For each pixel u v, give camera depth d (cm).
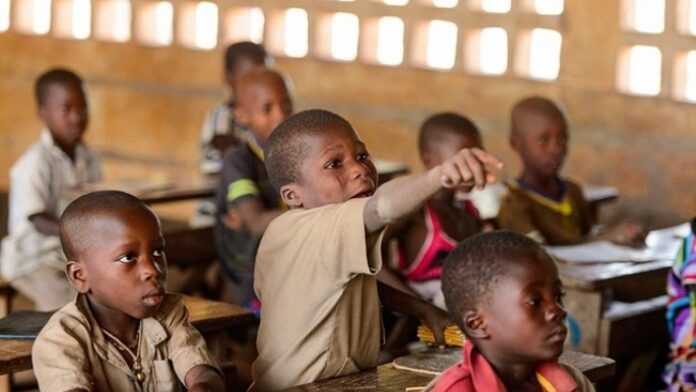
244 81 418
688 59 562
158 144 718
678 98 563
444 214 368
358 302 266
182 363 249
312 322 263
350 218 243
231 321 291
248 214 395
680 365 337
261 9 668
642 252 406
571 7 584
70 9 738
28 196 473
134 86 721
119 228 241
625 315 378
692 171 559
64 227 246
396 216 235
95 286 244
